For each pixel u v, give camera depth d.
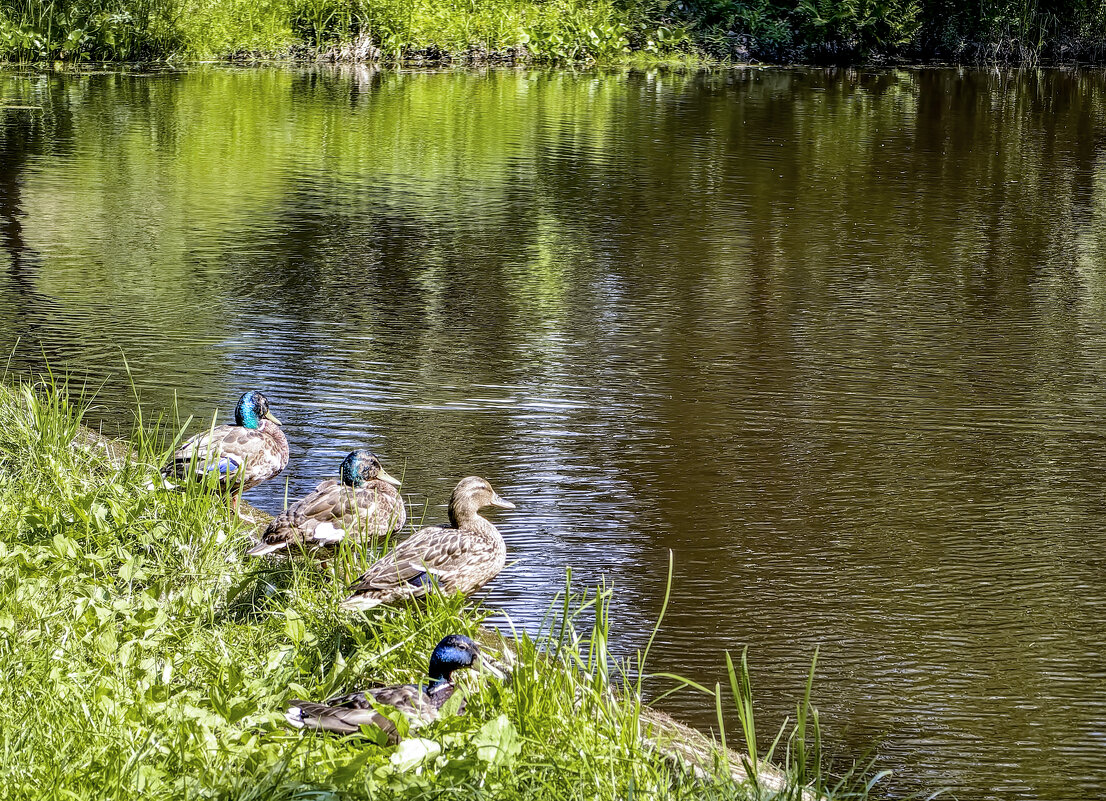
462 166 16.97
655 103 22.83
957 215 14.65
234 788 3.54
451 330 10.36
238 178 15.99
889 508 7.28
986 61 30.50
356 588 5.20
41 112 20.22
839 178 16.52
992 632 6.00
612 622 6.01
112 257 12.29
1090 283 12.05
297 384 9.03
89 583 5.14
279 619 4.95
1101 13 30.70
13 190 14.96
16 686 4.12
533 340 10.13
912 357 9.88
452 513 5.93
